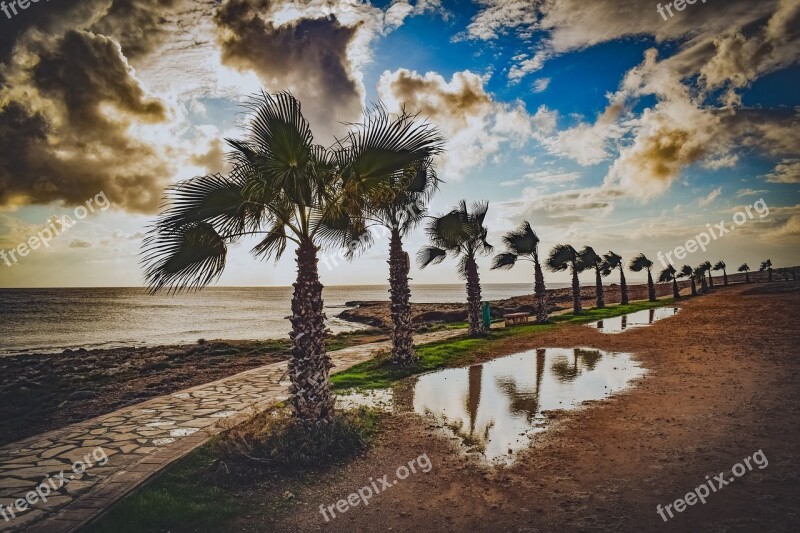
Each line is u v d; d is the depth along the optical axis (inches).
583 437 281.7
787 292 1697.8
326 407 270.7
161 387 462.0
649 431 282.4
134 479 220.8
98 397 430.0
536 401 379.9
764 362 466.6
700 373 437.4
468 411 355.9
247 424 295.9
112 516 187.5
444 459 256.8
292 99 248.8
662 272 1967.3
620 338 738.8
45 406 396.5
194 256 251.9
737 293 1903.3
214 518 189.9
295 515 196.1
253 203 265.9
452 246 747.4
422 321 1402.6
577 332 847.1
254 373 526.3
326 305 3705.7
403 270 550.0
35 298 4734.3
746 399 334.0
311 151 262.5
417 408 367.6
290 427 266.5
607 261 1540.4
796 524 166.9
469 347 691.4
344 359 609.6
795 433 258.1
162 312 2689.5
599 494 203.3
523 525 181.3
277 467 240.8
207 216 251.6
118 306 3378.4
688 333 745.0
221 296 6707.7
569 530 175.0
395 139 274.1
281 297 6353.3
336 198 278.4
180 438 286.5
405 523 188.1
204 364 620.4
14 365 668.7
